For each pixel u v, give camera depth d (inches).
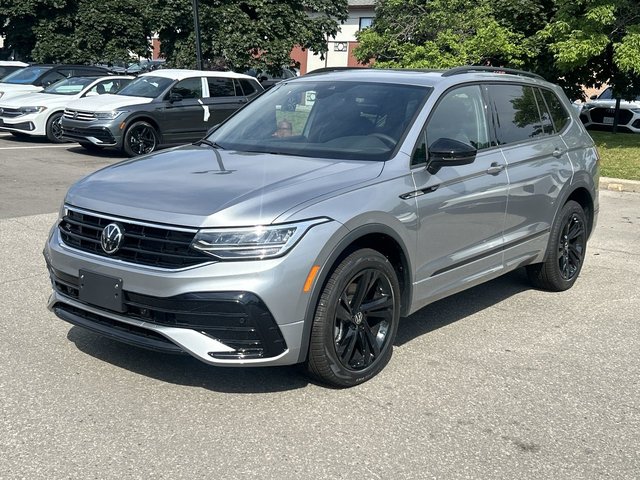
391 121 191.5
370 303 169.9
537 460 139.9
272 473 131.3
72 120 563.5
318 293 154.9
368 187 167.8
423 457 139.0
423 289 185.8
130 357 180.5
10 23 1027.3
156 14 884.0
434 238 185.6
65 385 164.1
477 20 688.4
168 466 132.6
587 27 583.5
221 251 145.7
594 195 263.3
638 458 142.2
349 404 159.8
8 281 241.1
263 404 158.1
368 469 134.0
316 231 152.6
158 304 148.5
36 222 329.1
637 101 778.8
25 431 143.4
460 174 193.8
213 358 147.0
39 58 977.5
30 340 190.1
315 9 939.3
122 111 550.0
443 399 164.6
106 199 161.5
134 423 148.0
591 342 204.7
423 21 711.7
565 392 170.7
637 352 197.9
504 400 165.3
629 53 577.3
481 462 138.3
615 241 331.6
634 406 164.7
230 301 144.9
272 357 150.9
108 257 156.3
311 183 163.0
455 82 207.0
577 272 257.8
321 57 968.3
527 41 679.1
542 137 239.3
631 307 237.9
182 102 583.2
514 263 224.1
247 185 161.3
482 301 240.4
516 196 216.7
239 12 878.4
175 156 192.1
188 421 149.6
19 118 626.5
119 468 131.4
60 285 169.5
